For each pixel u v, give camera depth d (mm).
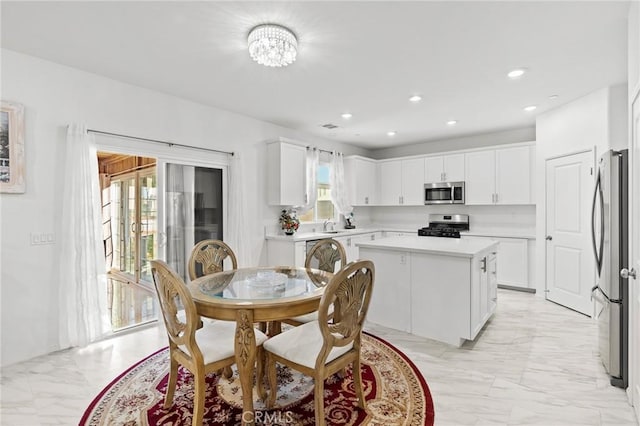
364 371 2520
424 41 2562
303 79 3299
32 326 2771
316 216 5879
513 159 5109
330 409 2047
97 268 3074
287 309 1971
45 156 2842
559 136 4176
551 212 4336
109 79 3242
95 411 2025
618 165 2273
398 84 3426
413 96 3789
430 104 4074
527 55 2795
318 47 2648
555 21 2291
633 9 2029
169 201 3775
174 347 2025
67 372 2523
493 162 5301
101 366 2625
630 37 2098
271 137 4926
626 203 2250
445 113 4457
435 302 3123
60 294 2883
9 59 2670
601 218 2541
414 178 6203
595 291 2719
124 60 2871
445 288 3059
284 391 2271
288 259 4602
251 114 4477
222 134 4266
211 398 2184
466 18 2252
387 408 2049
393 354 2820
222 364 1913
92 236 3029
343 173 6141
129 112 3385
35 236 2787
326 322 1711
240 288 2268
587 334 3242
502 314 3848
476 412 2006
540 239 4523
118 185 5719
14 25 2318
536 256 4602
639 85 1846
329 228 5992
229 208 4340
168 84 3414
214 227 4234
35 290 2789
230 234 4309
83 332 2957
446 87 3516
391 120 4801
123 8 2127
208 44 2605
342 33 2441
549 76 3240
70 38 2504
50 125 2873
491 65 2982
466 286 2936
